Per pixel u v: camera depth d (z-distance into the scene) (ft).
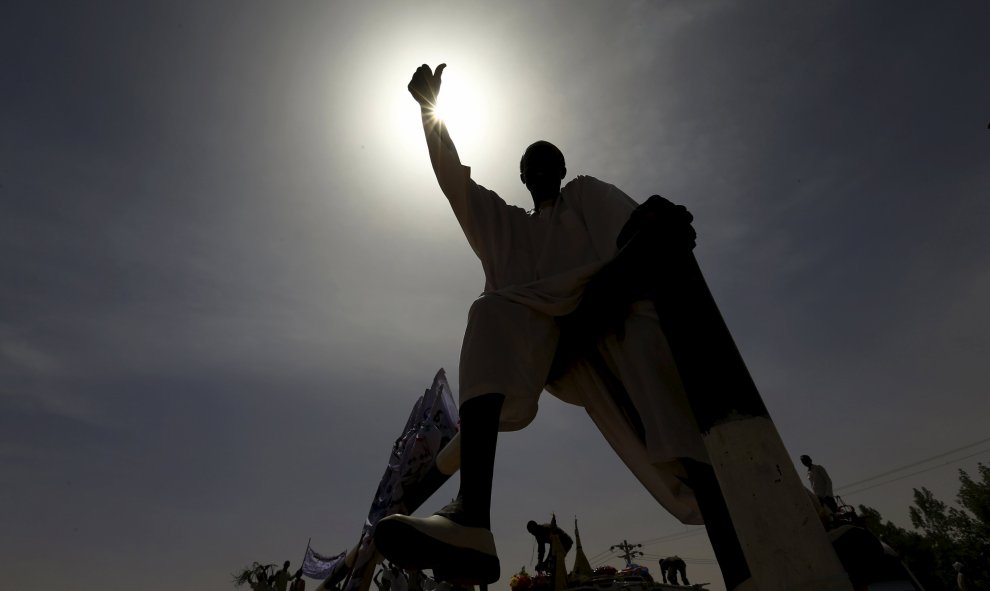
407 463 21.26
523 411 7.72
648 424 8.04
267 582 45.47
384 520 5.66
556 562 18.11
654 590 18.88
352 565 22.43
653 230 7.20
